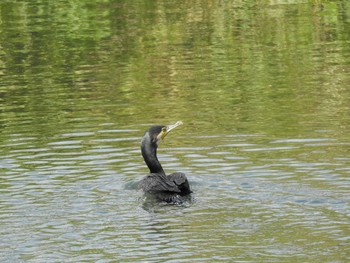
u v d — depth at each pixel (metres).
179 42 25.78
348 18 28.19
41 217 12.30
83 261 10.79
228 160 14.80
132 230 11.77
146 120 17.91
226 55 23.95
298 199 12.66
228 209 12.39
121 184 13.66
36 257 10.95
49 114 18.69
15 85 21.58
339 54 23.67
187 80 21.45
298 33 26.34
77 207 12.67
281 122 17.30
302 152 15.12
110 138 16.56
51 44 26.11
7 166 14.82
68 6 31.77
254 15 29.38
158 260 10.75
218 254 10.86
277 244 11.12
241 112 18.28
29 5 32.22
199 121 17.66
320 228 11.59
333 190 12.99
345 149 15.20
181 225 11.88
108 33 27.36
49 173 14.35
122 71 22.62
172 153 15.41
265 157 14.89
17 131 17.30
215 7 30.94
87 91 20.72
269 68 22.39
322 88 20.16
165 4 31.80
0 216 12.36
